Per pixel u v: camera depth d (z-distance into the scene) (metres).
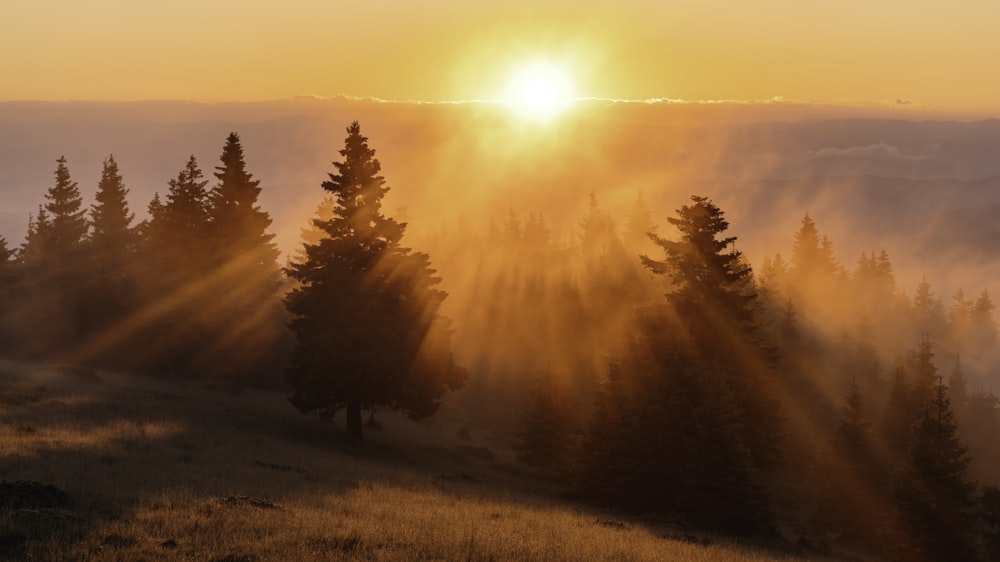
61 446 26.98
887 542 38.72
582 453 42.94
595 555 19.59
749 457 37.25
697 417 38.16
